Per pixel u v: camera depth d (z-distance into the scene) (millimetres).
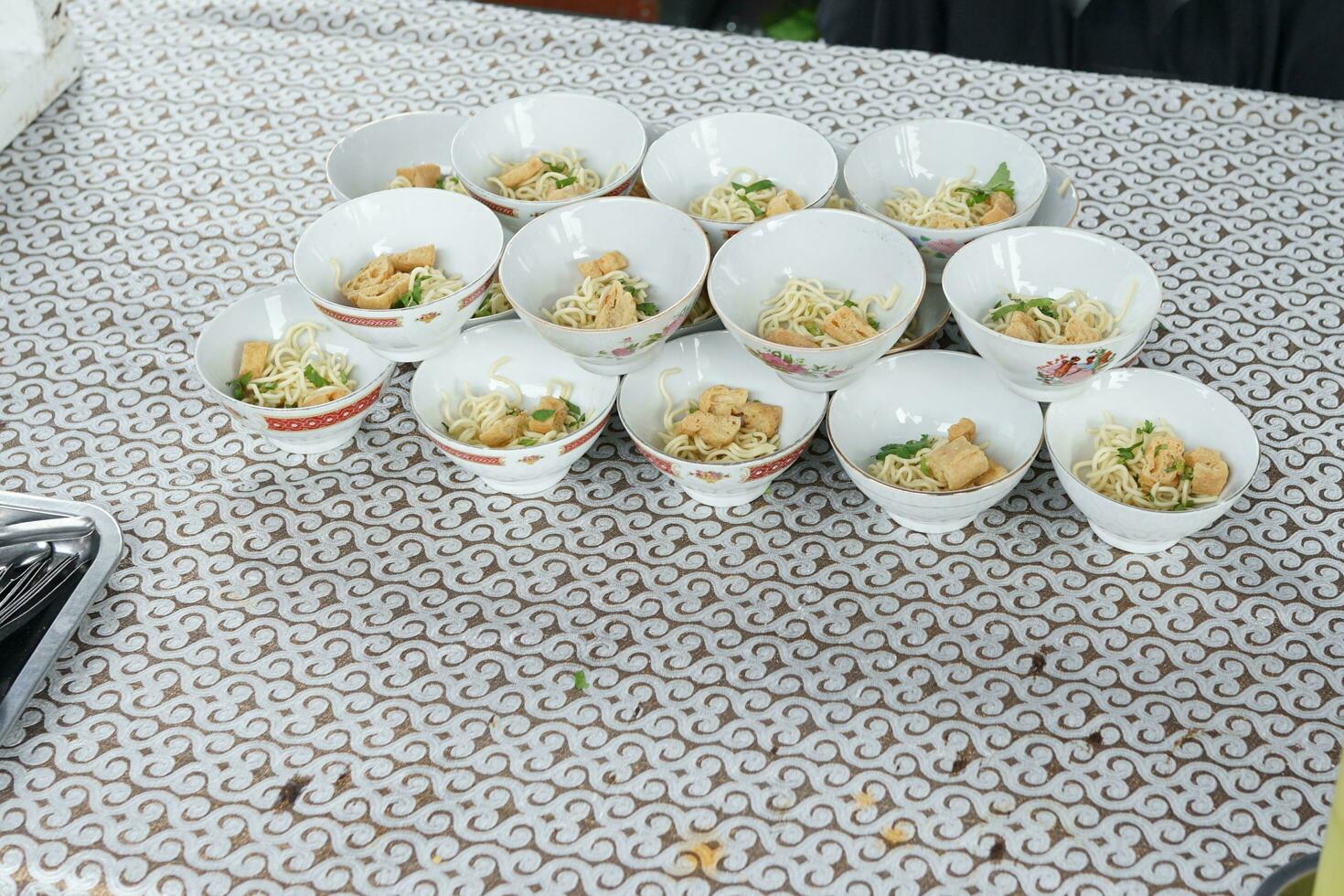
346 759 947
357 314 1043
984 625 1021
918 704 963
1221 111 1526
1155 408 1089
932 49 2100
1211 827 877
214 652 1029
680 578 1072
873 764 925
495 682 995
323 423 1146
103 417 1251
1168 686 967
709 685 985
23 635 1010
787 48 1689
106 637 1043
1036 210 1202
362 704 984
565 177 1288
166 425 1241
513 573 1084
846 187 1237
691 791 915
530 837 893
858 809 898
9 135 1594
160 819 914
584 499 1148
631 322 1053
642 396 1141
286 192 1515
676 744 945
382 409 1252
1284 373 1211
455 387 1175
